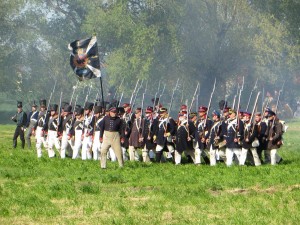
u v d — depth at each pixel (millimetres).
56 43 134250
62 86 135125
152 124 46844
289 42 129500
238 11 129750
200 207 28719
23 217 27359
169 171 40281
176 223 25797
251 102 125125
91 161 46812
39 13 134500
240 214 27078
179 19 128500
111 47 131125
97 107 48438
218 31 131000
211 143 44844
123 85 123500
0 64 132125
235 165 43812
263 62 129375
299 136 81375
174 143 46562
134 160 47219
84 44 54406
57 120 50344
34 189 33531
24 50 135500
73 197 31312
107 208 28766
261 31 131875
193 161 46438
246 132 44188
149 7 126438
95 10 129625
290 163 45969
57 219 26906
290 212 27297
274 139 44812
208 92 130750
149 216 27078
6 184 35344
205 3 130875
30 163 45844
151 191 32500
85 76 54156
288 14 127500
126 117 48438
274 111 48938
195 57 130625
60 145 50938
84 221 26469
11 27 132875
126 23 123938
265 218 26406
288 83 131250
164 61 126438
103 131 42281
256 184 34406
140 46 122188
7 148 60781
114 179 36281
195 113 46656
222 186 33844
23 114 61438
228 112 44906
